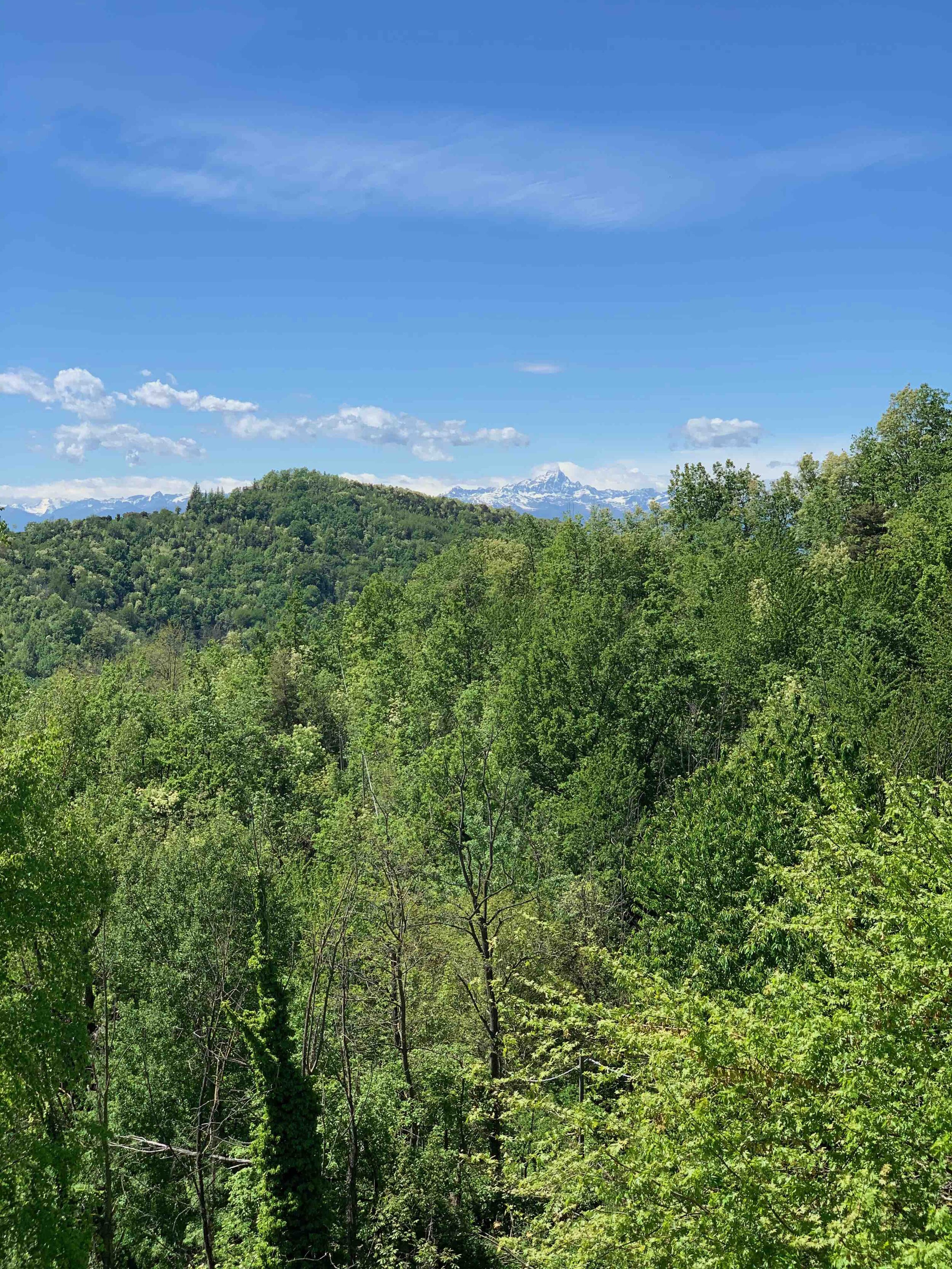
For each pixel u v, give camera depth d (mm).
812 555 75562
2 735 27109
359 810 41125
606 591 72188
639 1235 12008
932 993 10898
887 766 21234
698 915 23328
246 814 49000
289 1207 18906
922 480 75625
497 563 88375
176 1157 24547
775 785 26297
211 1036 22297
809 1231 10000
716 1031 11812
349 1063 23141
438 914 29266
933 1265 7641
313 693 69500
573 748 44719
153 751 56438
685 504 102188
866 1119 9719
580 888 31719
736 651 54219
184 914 30188
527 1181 14992
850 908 14383
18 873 19500
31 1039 18516
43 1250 16109
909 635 50125
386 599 87375
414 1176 21906
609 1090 20672
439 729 53219
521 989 28531
